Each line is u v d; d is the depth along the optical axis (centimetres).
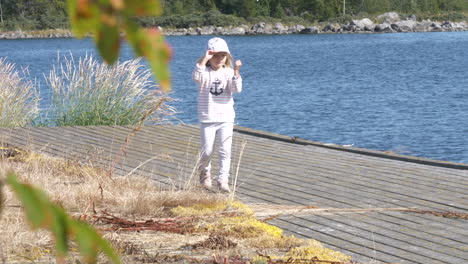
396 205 916
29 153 1191
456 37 11456
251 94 4019
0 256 607
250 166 1198
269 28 13638
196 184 1047
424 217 852
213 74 996
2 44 11344
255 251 693
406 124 2838
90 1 82
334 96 3878
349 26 13675
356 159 1262
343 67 6041
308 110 3312
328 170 1157
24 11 13900
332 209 885
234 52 8688
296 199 960
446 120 2922
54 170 1068
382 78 4962
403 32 13588
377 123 2886
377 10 14662
